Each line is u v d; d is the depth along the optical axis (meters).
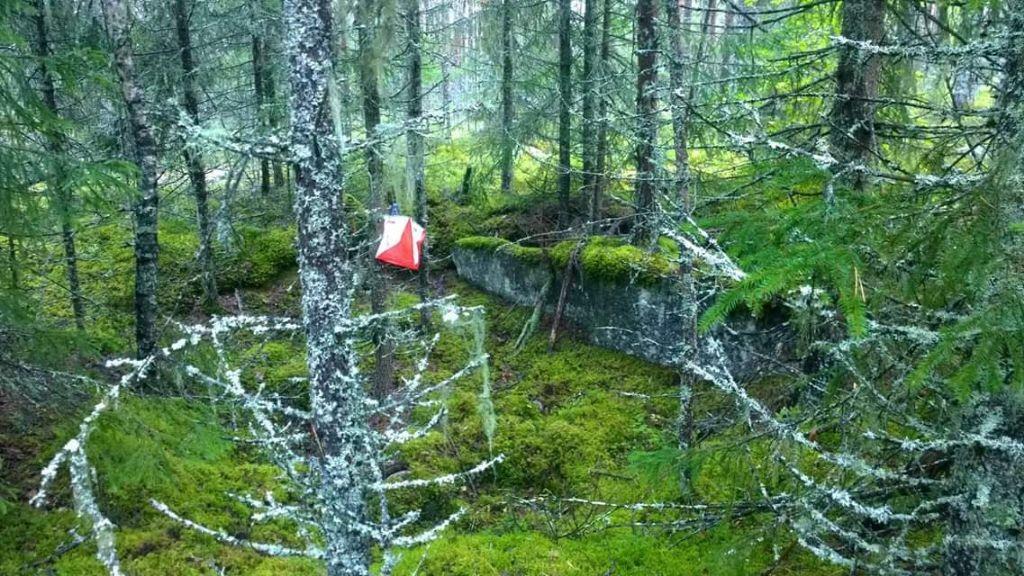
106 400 2.46
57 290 9.27
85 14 8.07
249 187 12.88
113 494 5.45
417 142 6.84
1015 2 3.10
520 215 11.78
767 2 10.63
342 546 2.97
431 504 6.38
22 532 4.91
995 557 3.27
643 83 6.70
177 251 10.80
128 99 6.08
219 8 10.49
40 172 5.22
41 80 6.74
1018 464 3.13
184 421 5.76
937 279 2.90
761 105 6.21
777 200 3.58
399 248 4.52
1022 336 2.32
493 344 9.39
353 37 7.39
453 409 7.72
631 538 5.73
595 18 9.70
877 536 4.40
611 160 9.95
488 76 11.64
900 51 3.12
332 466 2.98
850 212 2.78
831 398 3.94
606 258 8.77
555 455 7.08
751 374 7.02
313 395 3.04
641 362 8.47
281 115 8.02
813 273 2.83
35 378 5.30
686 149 5.71
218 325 2.87
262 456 6.55
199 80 9.18
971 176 3.03
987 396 3.07
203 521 5.52
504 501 6.57
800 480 4.16
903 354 3.58
